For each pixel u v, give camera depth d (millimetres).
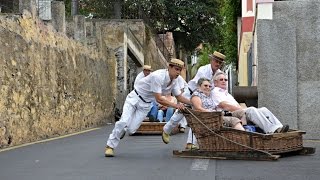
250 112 8242
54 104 13906
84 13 32281
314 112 11531
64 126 14727
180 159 8125
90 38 19359
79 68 16656
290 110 11617
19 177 6566
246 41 29281
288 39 11633
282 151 8047
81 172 6922
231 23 40781
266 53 11711
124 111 8633
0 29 10531
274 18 11711
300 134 8492
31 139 12039
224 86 8656
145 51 29047
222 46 43438
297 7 11602
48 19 14227
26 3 12453
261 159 7746
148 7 33406
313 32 11516
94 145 10773
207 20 39875
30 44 12258
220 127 7930
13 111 10992
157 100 8359
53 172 6953
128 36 25297
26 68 11891
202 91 8445
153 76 8367
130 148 10078
